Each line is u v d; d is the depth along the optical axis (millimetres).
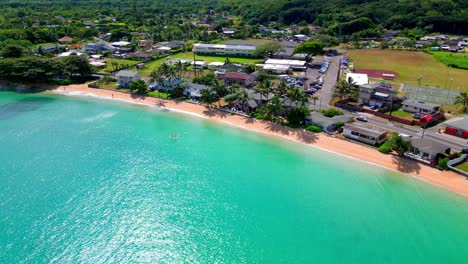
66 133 106375
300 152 94812
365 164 88250
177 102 134625
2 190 75062
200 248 61031
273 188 78062
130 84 148500
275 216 68812
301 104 113438
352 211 70625
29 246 60125
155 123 115562
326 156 92500
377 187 78750
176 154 93125
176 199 73812
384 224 67000
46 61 161375
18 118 119188
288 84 144500
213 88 125750
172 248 60969
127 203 72062
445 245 61938
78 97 145000
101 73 171375
